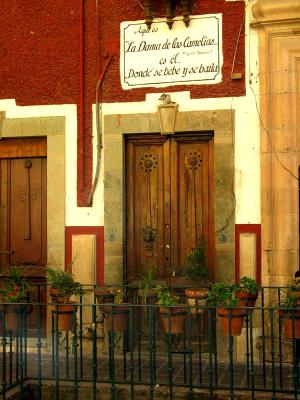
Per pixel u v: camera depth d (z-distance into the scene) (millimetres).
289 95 6785
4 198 7699
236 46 6953
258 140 6867
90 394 5594
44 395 5668
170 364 5199
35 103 7484
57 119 7402
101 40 7320
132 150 7355
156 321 7137
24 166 7656
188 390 5457
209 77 7020
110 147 7242
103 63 7305
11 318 5969
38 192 7609
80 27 7359
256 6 6805
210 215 7125
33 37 7512
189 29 7078
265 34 6836
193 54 7066
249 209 6859
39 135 7461
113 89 7273
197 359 6848
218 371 6250
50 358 6859
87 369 6336
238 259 6871
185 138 7191
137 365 6551
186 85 7078
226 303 5445
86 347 7141
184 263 7176
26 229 7633
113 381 5340
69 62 7406
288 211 6734
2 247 7695
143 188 7320
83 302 7211
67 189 7355
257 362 6684
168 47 7133
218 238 6918
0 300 6098
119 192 7195
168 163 7250
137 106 7207
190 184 7195
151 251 7266
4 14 7590
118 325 5820
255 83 6898
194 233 7168
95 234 7262
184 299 6871
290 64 6797
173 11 7105
